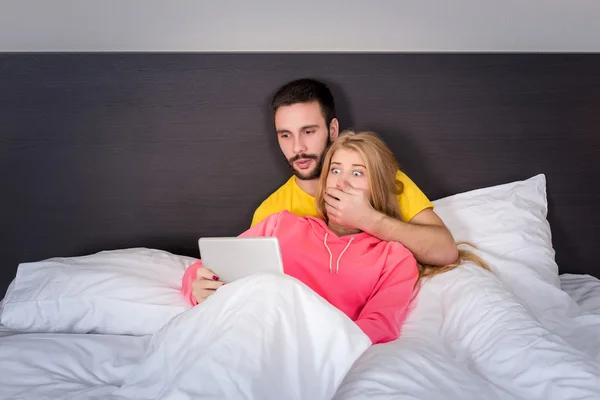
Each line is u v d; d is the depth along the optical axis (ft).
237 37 8.28
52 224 8.32
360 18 8.30
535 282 6.91
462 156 8.36
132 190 8.28
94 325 6.40
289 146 7.48
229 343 4.33
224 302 4.83
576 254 8.54
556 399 4.44
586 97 8.39
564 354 4.81
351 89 8.23
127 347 5.77
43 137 8.23
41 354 5.49
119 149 8.23
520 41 8.43
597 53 8.36
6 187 8.29
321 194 6.96
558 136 8.41
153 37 8.27
